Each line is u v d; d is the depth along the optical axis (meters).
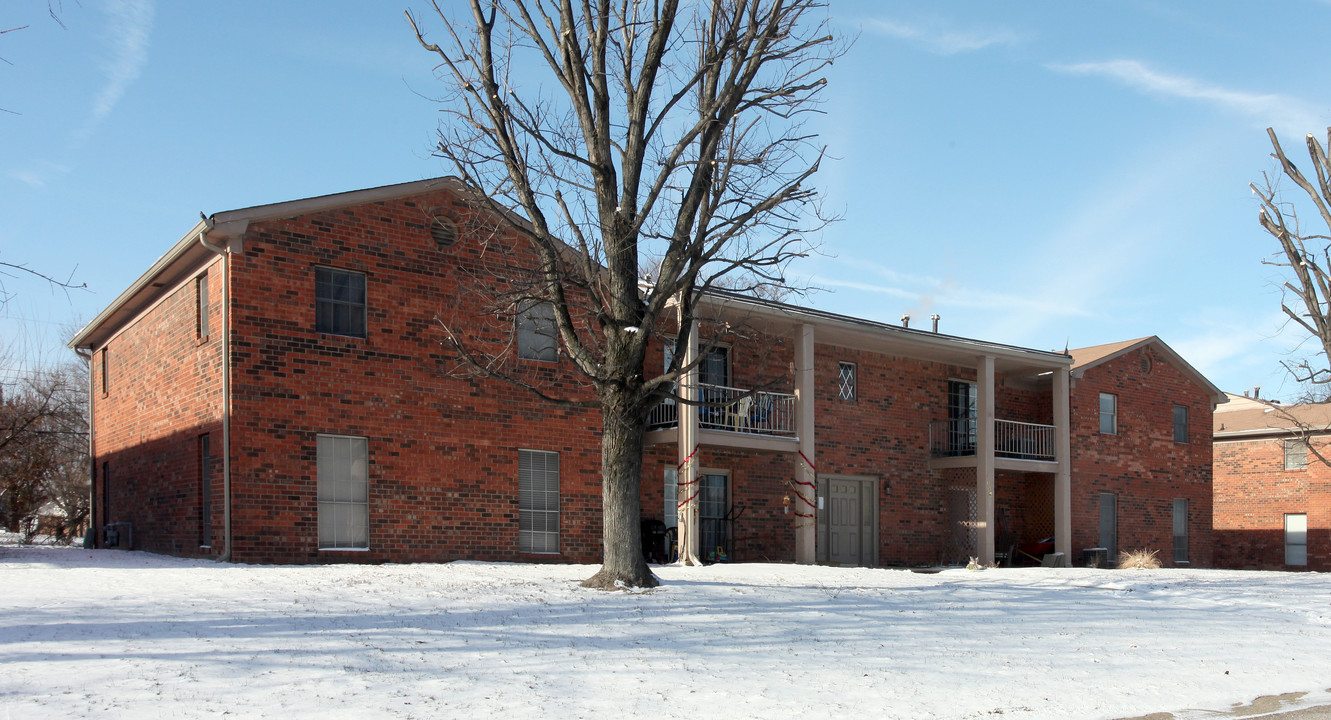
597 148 12.77
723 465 21.12
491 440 17.64
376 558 16.17
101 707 6.23
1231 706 8.14
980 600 13.73
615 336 12.70
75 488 28.69
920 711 7.31
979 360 24.05
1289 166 17.42
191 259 16.62
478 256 17.61
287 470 15.47
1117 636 11.11
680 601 11.70
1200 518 29.92
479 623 9.66
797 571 16.77
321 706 6.52
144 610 9.71
